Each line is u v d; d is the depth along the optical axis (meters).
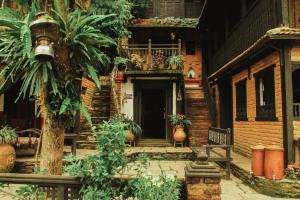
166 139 13.16
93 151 9.81
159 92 14.77
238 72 11.04
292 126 6.98
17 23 3.05
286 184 6.06
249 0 10.93
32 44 3.12
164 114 14.30
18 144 8.27
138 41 16.42
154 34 16.31
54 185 3.43
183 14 16.95
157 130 14.82
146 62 12.90
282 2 7.13
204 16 13.55
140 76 12.98
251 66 9.52
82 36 3.30
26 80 3.21
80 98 3.60
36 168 3.92
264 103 8.90
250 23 9.07
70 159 3.54
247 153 9.83
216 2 11.95
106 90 13.96
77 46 3.36
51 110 3.42
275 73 7.64
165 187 3.32
